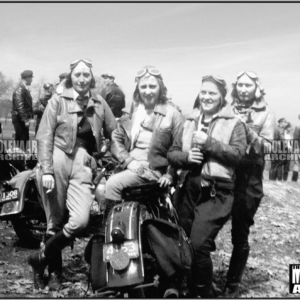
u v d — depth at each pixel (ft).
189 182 12.57
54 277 13.46
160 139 13.44
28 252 16.38
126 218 10.91
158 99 13.73
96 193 15.34
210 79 12.69
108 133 14.49
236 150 12.15
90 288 13.26
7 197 16.39
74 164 13.67
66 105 13.78
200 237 11.80
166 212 12.79
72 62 13.99
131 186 12.73
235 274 13.14
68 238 13.25
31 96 21.80
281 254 16.37
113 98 17.39
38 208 16.80
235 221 13.10
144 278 11.01
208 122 12.81
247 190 13.01
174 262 10.93
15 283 13.62
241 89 13.67
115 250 10.64
